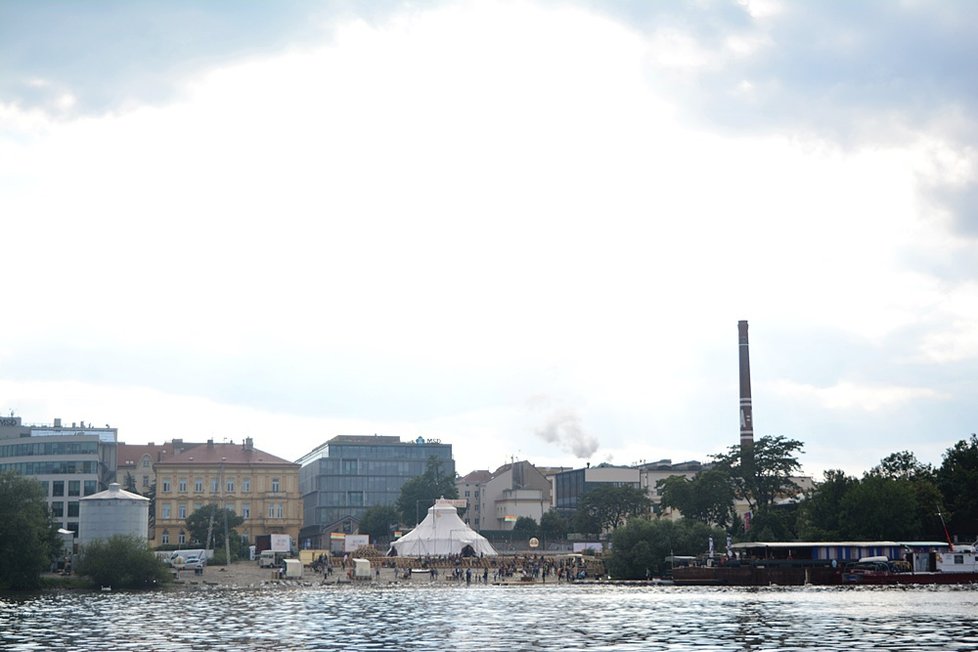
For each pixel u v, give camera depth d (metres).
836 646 95.38
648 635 105.25
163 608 142.38
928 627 111.50
